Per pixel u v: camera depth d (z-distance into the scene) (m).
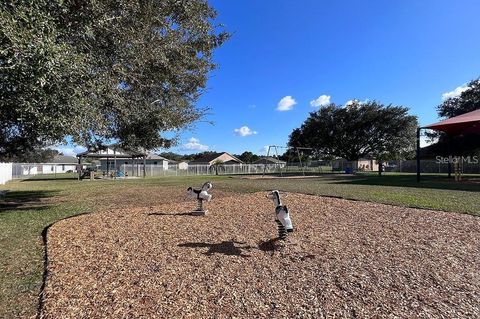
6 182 24.06
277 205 4.92
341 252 4.43
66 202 10.41
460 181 16.64
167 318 2.77
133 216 7.38
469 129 17.86
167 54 8.93
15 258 4.53
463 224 5.78
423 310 2.84
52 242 5.29
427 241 4.85
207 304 3.01
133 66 7.46
